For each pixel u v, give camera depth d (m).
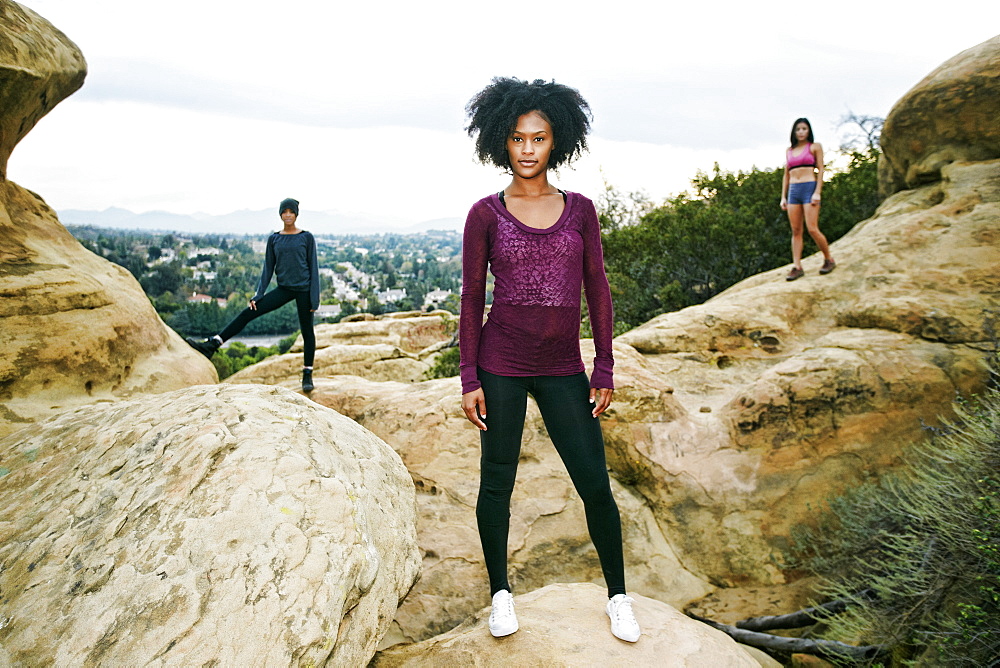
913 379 4.71
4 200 4.60
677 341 6.14
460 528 4.27
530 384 2.47
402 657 2.73
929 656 3.24
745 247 10.62
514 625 2.50
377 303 130.38
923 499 3.68
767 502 4.54
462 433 4.80
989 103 6.34
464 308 2.51
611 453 4.97
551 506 4.48
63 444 2.79
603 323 2.56
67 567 2.09
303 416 2.92
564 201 2.50
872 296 5.69
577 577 4.23
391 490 3.01
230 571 2.03
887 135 7.45
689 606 4.22
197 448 2.45
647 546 4.48
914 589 3.42
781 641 3.78
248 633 1.90
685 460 4.75
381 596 2.53
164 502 2.25
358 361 10.13
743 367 5.85
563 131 2.56
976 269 5.40
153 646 1.82
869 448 4.64
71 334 4.23
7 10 4.20
